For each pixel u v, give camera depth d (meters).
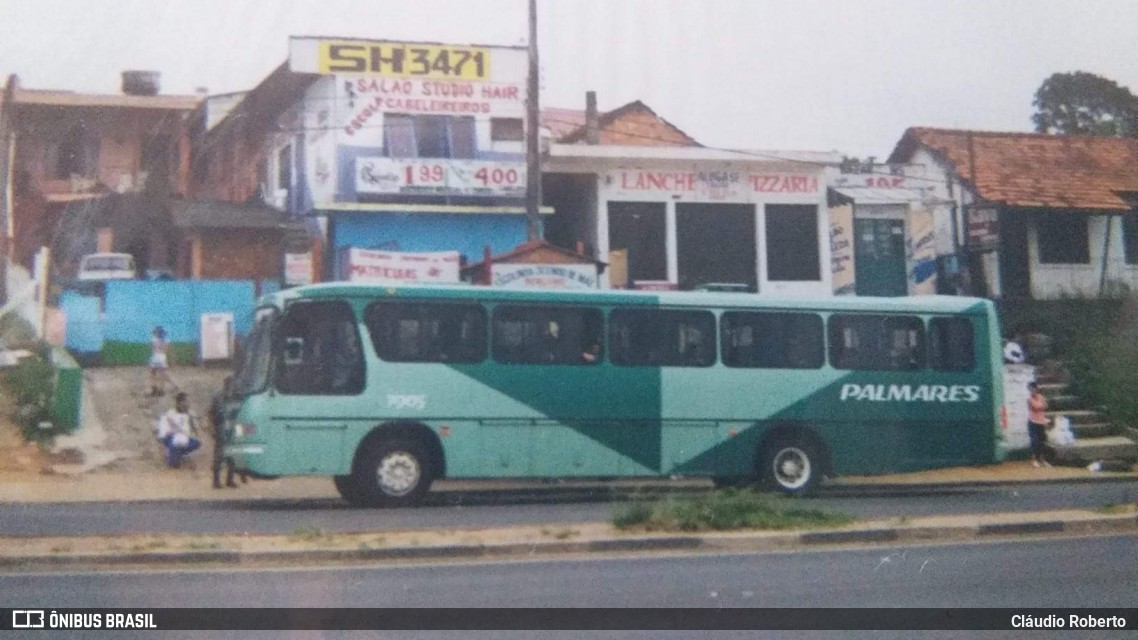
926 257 33.84
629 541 13.66
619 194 32.34
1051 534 14.99
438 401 18.67
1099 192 33.72
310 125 33.03
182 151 37.75
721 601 10.38
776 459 20.16
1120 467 26.11
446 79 32.97
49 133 36.91
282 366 18.11
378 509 18.14
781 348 20.41
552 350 19.38
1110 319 30.48
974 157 34.12
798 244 33.41
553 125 39.31
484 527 15.05
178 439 23.42
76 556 12.45
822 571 12.03
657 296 19.98
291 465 17.94
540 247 28.05
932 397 20.91
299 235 33.38
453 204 32.28
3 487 20.86
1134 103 39.66
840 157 33.53
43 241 36.06
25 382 24.83
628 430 19.53
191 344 31.23
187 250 34.78
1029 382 26.53
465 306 19.05
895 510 17.70
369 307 18.61
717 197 32.88
